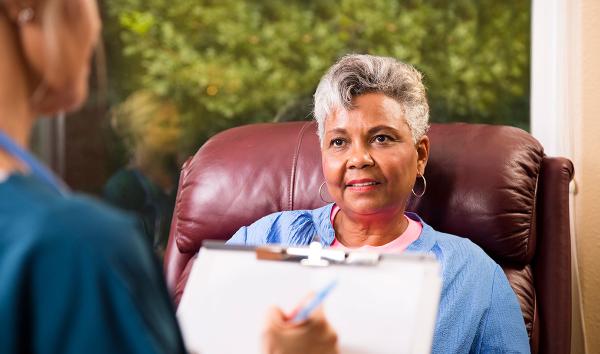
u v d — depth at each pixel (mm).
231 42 2449
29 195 577
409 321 1106
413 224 1608
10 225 561
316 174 1764
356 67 1524
